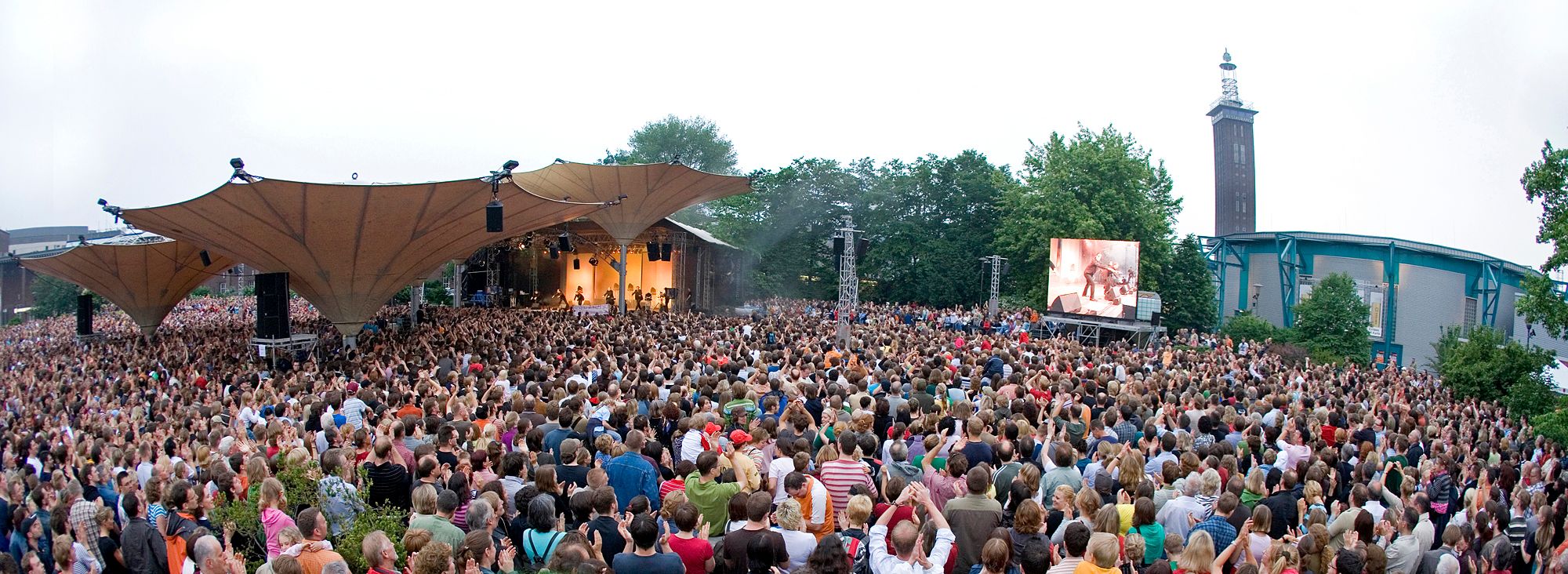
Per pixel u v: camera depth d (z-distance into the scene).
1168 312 58.28
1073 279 45.50
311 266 30.58
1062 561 6.42
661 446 9.88
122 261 44.78
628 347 21.73
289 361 28.95
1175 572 6.67
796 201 68.00
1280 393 17.95
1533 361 32.53
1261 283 63.28
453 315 47.56
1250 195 145.88
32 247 95.56
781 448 8.73
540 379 15.55
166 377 24.39
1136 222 57.34
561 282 63.91
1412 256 58.47
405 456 9.63
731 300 67.62
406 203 28.47
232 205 26.56
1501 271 58.16
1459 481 12.44
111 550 7.82
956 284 65.88
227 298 79.88
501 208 25.97
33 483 11.36
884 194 67.25
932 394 14.30
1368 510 8.29
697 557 6.71
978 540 7.22
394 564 6.78
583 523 7.64
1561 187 25.64
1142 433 12.40
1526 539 9.14
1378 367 35.44
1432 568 8.05
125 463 10.70
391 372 20.41
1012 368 18.67
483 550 6.54
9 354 40.00
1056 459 8.84
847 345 26.03
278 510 7.63
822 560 5.98
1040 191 59.78
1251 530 7.50
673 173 42.56
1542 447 17.94
